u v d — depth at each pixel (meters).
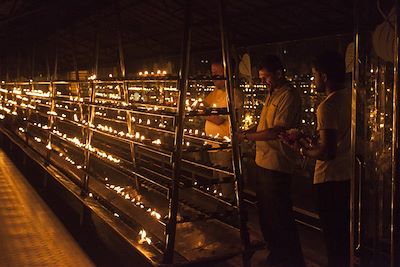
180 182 3.82
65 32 10.20
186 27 3.57
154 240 3.96
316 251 4.79
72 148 7.84
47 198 7.29
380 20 2.66
